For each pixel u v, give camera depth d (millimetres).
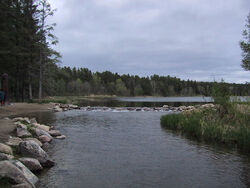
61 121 18641
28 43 34938
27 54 33094
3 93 24469
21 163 6109
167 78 166250
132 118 21297
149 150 9414
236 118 12570
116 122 18359
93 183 5992
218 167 7340
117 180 6219
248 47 20031
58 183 5934
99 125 16594
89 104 46562
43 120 18984
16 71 35125
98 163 7664
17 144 8617
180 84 152500
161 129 14891
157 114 25344
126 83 150000
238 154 8859
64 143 10617
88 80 141375
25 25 34781
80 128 15125
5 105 25484
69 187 5703
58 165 7410
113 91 137625
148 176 6535
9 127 11938
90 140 11320
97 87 134125
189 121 14109
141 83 148750
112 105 43125
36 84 43562
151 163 7711
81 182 6039
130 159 8148
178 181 6191
